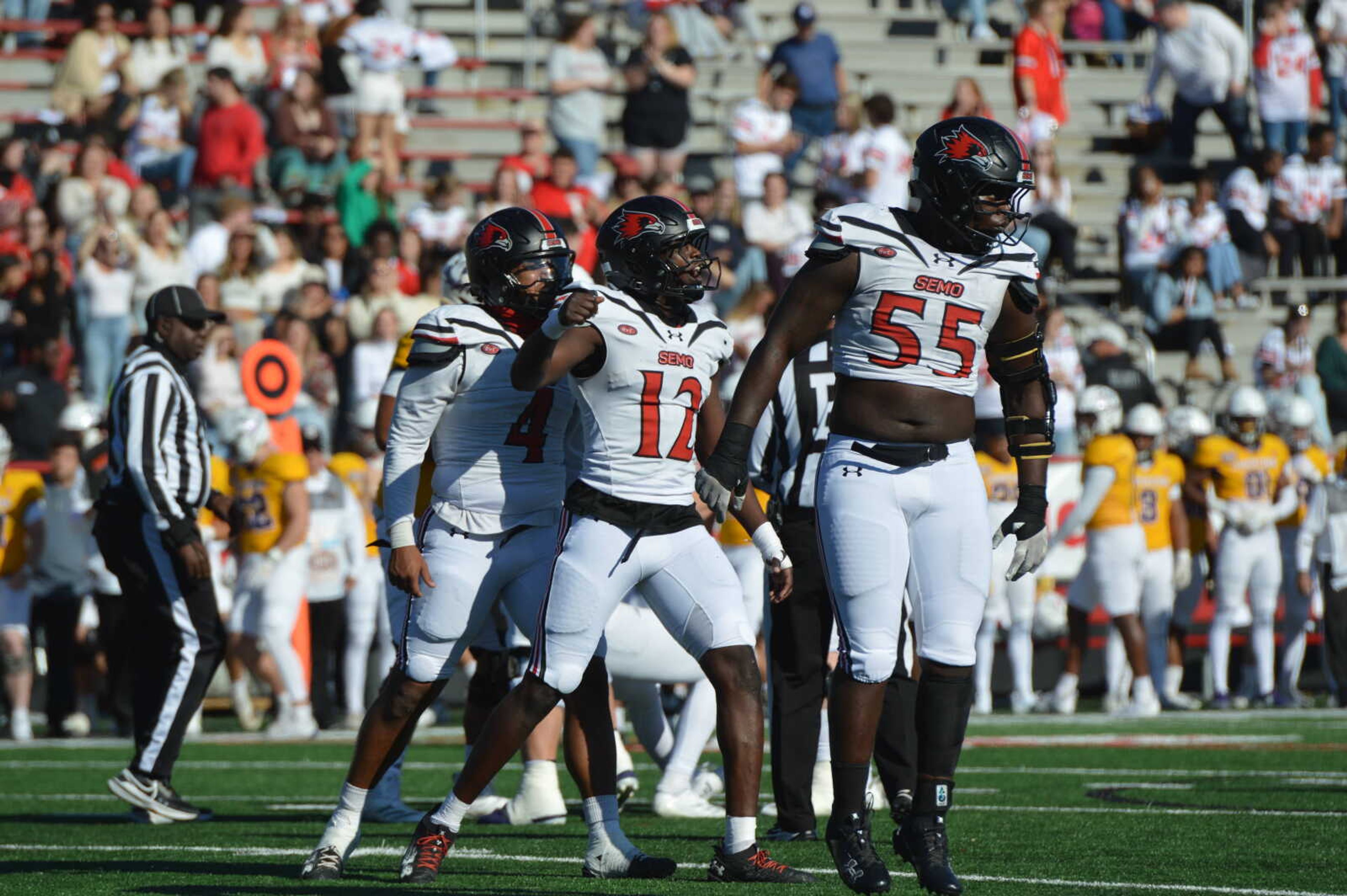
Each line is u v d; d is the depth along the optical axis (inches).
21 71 2691.9
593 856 740.7
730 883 715.4
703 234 708.0
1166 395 2438.5
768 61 2817.4
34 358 2028.8
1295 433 2020.2
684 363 700.0
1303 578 1915.6
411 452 732.0
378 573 1752.0
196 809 1015.0
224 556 1770.4
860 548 634.2
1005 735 1534.2
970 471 648.4
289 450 1681.8
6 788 1219.2
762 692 715.4
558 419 745.6
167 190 2363.4
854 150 2390.5
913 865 640.4
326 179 2326.5
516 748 709.3
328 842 745.0
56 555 1684.3
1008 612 1840.6
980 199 628.1
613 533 692.7
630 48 2815.0
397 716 740.7
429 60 2659.9
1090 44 3048.7
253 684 1899.6
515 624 847.1
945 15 3097.9
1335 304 2667.3
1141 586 1814.7
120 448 1030.4
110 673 1694.1
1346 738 1481.3
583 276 768.9
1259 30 2866.6
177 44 2728.8
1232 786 1112.8
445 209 2257.6
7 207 2272.4
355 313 2010.3
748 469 909.2
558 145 2438.5
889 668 639.1
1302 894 679.7
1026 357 664.4
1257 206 2642.7
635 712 1021.2
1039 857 799.1
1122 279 2539.4
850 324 643.5
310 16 2632.9
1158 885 706.2
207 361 1934.1
